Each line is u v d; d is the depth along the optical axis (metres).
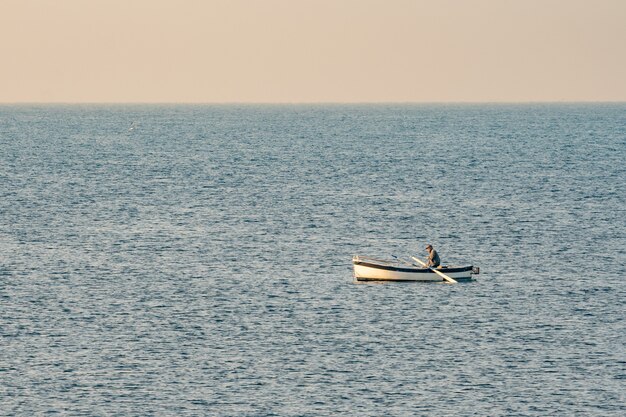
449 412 161.25
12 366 179.88
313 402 164.75
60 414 159.25
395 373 177.88
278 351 189.62
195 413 160.25
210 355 187.00
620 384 173.25
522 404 164.50
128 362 182.75
